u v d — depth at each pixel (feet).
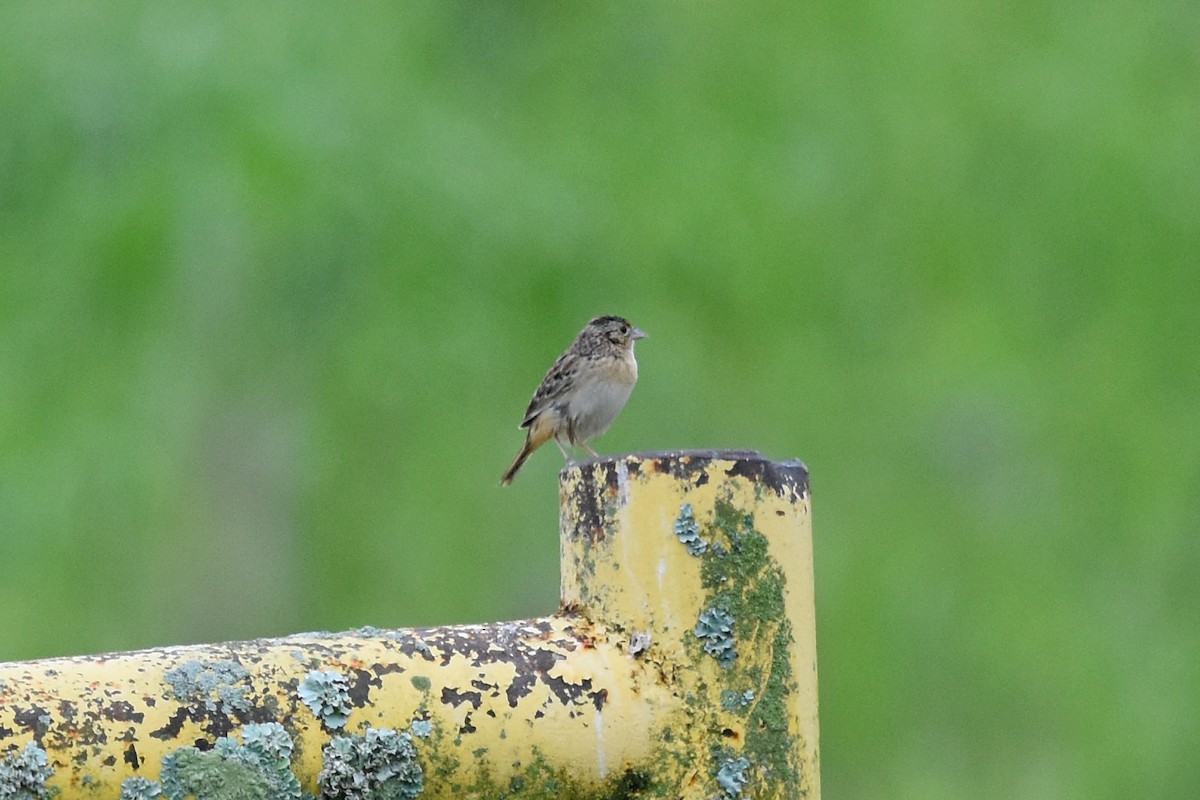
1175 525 47.52
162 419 45.44
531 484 49.49
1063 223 47.75
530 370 47.44
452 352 47.39
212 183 43.75
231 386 46.85
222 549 47.39
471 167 46.83
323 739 10.57
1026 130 48.01
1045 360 47.80
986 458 47.47
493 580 49.32
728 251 46.93
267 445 47.55
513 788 11.18
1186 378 48.01
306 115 44.68
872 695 46.03
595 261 47.34
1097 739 45.88
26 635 44.68
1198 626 47.09
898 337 47.65
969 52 48.34
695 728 11.74
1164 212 47.88
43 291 45.03
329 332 46.85
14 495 44.24
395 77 46.68
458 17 50.78
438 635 11.28
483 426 48.70
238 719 10.41
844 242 47.57
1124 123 47.80
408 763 10.80
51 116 43.98
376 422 48.73
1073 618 46.55
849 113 48.01
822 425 47.19
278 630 47.80
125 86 43.91
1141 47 48.65
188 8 44.98
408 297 46.57
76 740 9.95
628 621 11.87
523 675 11.33
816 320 47.52
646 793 11.60
